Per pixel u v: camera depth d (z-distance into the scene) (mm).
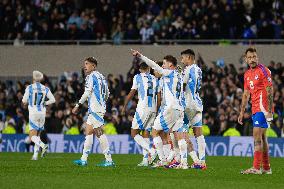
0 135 81438
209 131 76312
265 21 90938
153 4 97000
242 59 88062
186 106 46281
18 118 83375
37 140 60406
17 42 99750
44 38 98938
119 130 78438
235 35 92000
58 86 87562
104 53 96062
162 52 93375
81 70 90438
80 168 45719
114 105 81812
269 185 35812
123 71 95188
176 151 47531
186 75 46125
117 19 97375
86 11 98062
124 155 70250
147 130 49969
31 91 60500
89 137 49062
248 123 74188
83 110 81000
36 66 98438
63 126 81625
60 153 75000
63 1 100312
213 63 86062
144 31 95000
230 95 79312
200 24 92688
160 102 49594
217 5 93062
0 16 102062
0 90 91188
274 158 66375
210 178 39125
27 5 102062
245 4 97750
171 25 93750
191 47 92875
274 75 80750
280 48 90125
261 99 42469
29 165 49156
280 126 73875
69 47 97500
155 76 49750
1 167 46406
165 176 39938
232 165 53906
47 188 32969
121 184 34969
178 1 96500
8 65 99438
